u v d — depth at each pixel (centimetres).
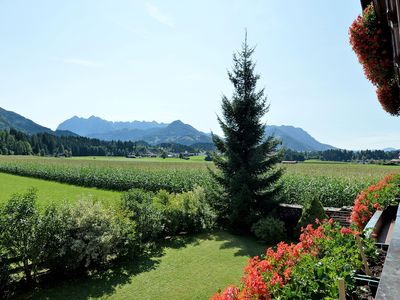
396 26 352
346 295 334
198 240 1407
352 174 3403
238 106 1650
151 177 3114
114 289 878
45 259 916
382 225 732
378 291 277
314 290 330
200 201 1633
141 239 1207
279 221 1417
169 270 1026
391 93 610
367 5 516
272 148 1641
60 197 2634
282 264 419
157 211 1334
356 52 516
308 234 552
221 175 1728
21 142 13038
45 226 907
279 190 1636
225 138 1680
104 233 1000
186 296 834
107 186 3334
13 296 835
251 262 445
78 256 959
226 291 365
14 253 866
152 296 835
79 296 834
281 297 332
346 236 518
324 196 1984
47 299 816
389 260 355
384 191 879
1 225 854
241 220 1554
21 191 2989
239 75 1691
